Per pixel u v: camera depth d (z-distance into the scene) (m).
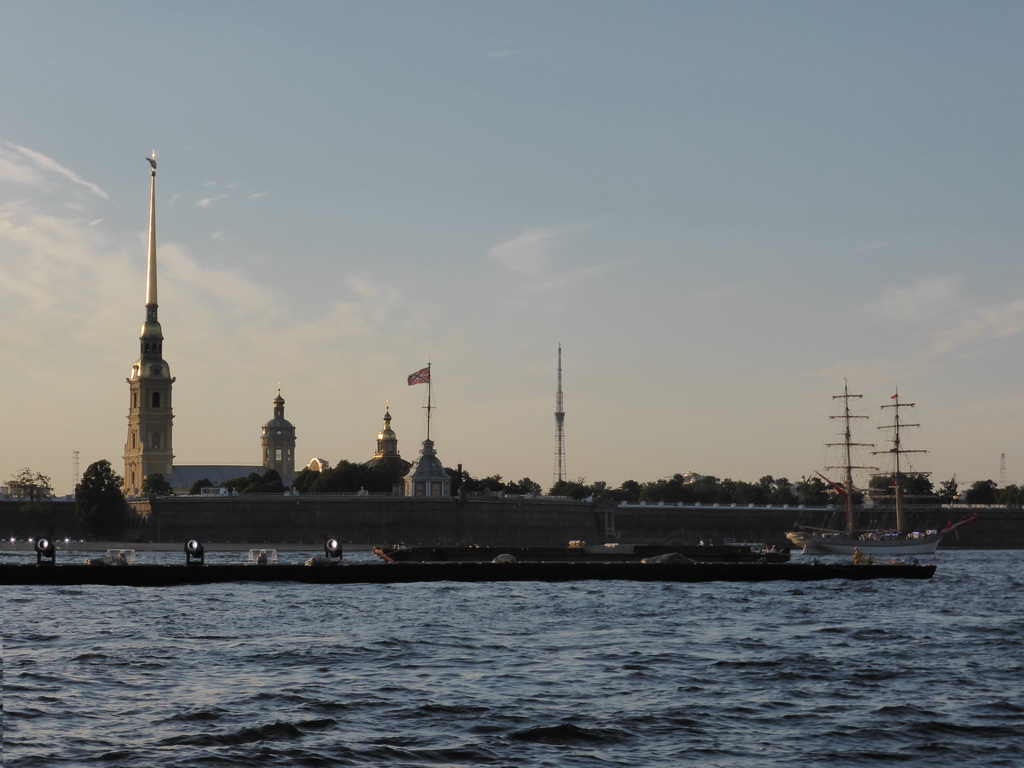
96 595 138.50
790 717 67.25
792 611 130.00
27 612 117.81
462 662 86.69
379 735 61.72
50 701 68.81
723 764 56.97
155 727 62.75
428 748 59.22
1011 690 76.62
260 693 72.50
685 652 93.19
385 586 158.00
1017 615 127.81
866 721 66.19
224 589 149.50
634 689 75.69
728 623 116.06
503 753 58.50
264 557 169.12
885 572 182.25
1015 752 59.69
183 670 81.81
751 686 77.25
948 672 83.88
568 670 83.25
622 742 60.97
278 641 97.38
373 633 103.62
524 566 169.25
